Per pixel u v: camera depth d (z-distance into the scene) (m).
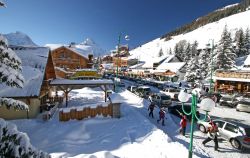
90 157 11.06
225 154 14.09
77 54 62.91
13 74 5.40
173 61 85.62
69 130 16.64
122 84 50.62
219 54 58.75
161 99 29.47
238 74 41.38
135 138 15.55
